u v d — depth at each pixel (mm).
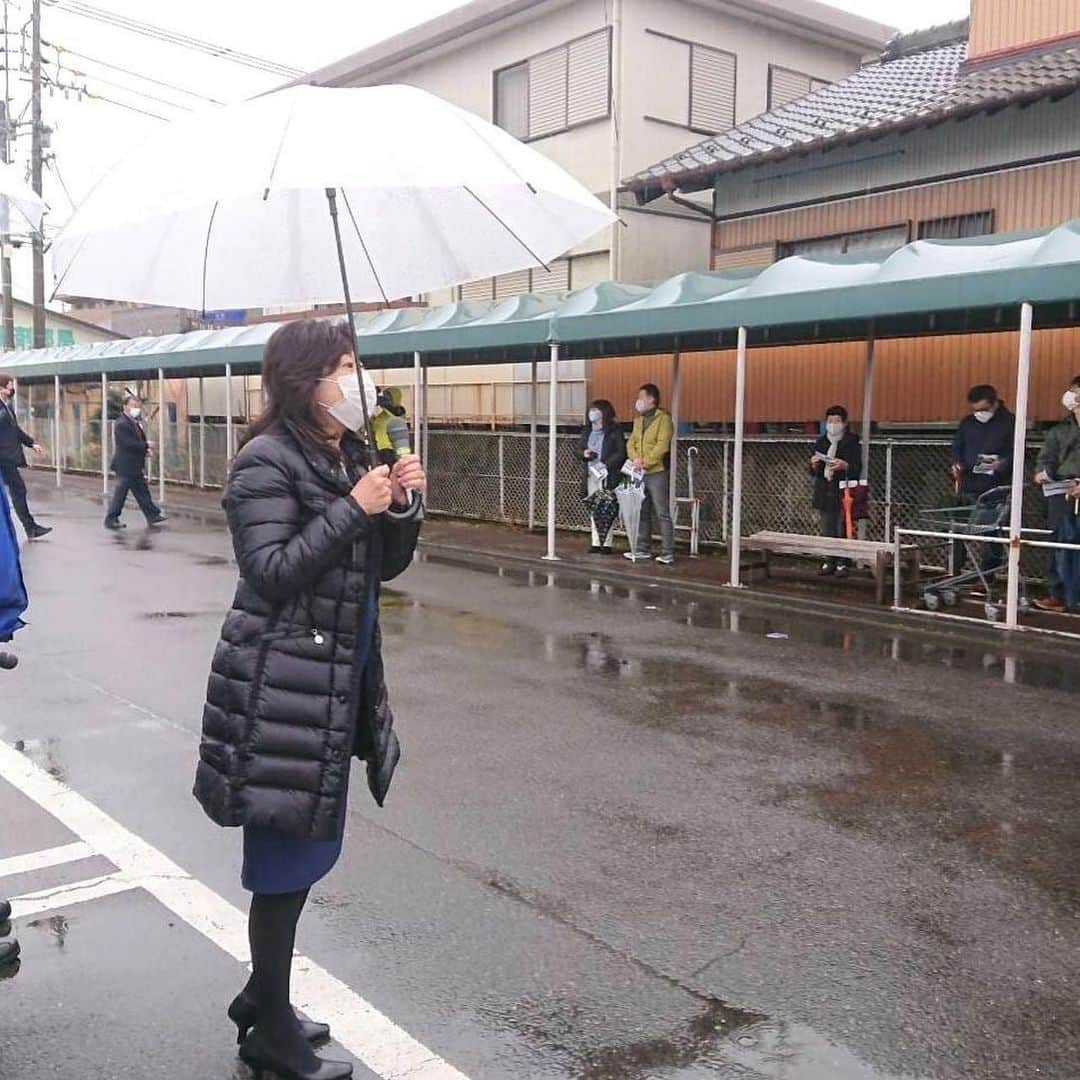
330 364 2719
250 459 2674
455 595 10469
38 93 25984
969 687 7074
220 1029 3152
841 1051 3070
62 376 22750
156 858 4320
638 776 5348
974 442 9578
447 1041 3115
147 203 2680
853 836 4617
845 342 12258
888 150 14109
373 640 2848
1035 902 4008
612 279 17516
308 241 3482
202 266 3408
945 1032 3168
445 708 6535
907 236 14039
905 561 9977
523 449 15930
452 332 13023
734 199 15969
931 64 17484
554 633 8734
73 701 6566
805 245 15250
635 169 17469
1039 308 9648
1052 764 5547
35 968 3482
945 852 4453
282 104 2775
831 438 11156
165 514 17578
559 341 11867
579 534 14891
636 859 4371
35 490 21938
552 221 3498
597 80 17516
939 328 10930
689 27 18000
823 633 8766
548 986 3408
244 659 2668
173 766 5410
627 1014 3252
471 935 3732
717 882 4164
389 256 3572
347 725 2711
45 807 4855
